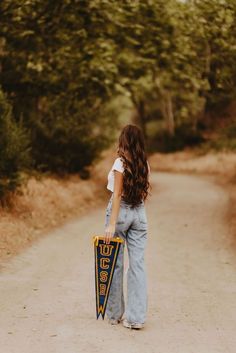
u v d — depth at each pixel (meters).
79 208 16.05
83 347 5.58
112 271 6.08
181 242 11.62
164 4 14.38
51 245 10.71
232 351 5.58
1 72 17.44
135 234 6.22
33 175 16.06
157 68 17.53
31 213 12.80
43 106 20.00
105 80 16.94
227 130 39.78
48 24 15.11
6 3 13.82
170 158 43.84
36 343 5.67
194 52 15.28
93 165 20.98
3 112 12.25
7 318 6.42
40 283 7.93
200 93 18.23
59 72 17.28
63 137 18.94
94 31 15.41
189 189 24.39
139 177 6.09
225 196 20.91
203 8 13.27
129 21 15.22
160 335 5.99
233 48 13.43
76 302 7.07
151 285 8.05
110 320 6.27
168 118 48.72
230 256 10.25
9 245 10.07
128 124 6.18
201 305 7.12
